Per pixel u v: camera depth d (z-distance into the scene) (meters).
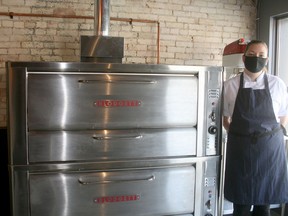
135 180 1.74
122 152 1.72
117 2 2.68
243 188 1.85
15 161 1.60
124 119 1.71
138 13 2.73
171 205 1.81
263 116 1.81
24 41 2.51
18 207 1.62
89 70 1.64
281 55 2.91
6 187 2.27
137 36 2.76
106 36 2.09
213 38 2.96
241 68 2.46
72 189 1.67
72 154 1.66
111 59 2.12
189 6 2.86
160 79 1.74
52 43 2.57
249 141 1.82
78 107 1.64
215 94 1.82
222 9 2.96
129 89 1.70
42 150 1.62
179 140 1.79
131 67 1.69
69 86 1.62
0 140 2.24
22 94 1.58
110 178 1.71
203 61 2.95
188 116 1.79
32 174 1.62
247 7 3.04
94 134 1.67
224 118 2.02
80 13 2.60
